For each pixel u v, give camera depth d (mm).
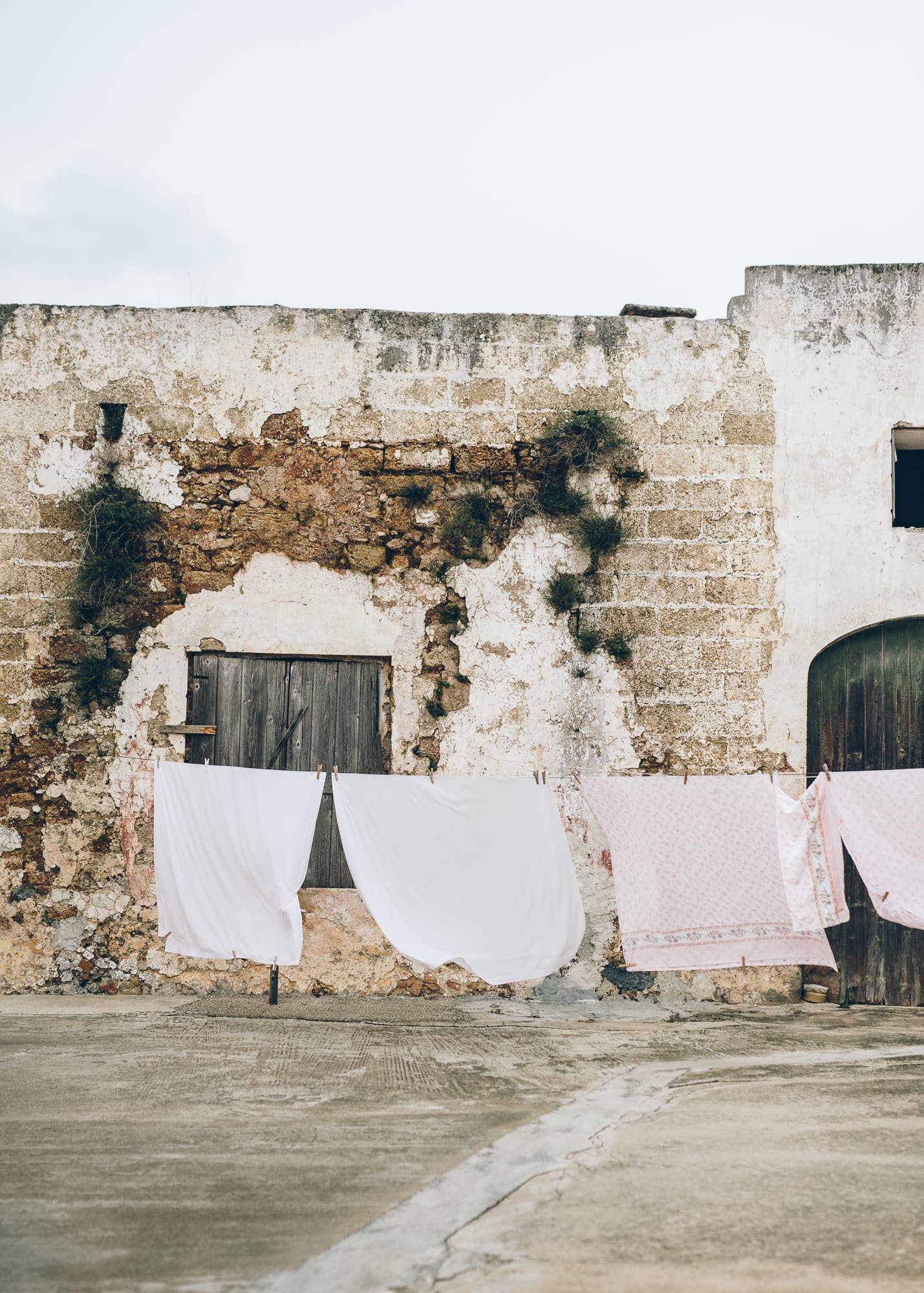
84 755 7773
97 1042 6523
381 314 8000
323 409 7953
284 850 6945
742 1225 3965
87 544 7766
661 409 7977
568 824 7805
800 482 7941
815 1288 3455
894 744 7891
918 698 7906
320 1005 7449
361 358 7977
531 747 7852
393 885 6887
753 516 7922
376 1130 5062
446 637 7902
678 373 7988
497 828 6957
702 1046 6680
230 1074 5934
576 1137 5004
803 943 6934
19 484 7879
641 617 7902
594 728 7863
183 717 7828
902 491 9289
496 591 7914
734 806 6961
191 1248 3766
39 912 7680
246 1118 5211
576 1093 5715
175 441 7922
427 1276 3611
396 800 6949
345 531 7918
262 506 7914
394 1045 6633
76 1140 4832
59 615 7816
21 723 7773
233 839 6953
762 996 7703
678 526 7930
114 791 7762
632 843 6969
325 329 7980
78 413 7910
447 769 7832
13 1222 3949
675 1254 3732
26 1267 3600
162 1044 6508
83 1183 4324
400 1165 4605
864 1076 6043
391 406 7969
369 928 7688
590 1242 3852
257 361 7957
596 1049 6609
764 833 6934
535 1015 7363
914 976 7750
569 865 6930
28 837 7727
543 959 6867
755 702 7848
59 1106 5336
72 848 7723
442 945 6832
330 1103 5477
